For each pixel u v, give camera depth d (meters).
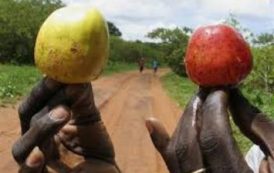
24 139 0.28
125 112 3.17
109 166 0.33
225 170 0.25
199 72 0.28
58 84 0.30
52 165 0.31
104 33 0.29
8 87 3.29
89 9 0.29
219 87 0.28
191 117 0.27
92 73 0.29
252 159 0.43
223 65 0.28
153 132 0.28
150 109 3.44
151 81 6.66
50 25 0.28
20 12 6.38
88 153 0.33
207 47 0.28
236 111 0.28
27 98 0.30
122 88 5.10
